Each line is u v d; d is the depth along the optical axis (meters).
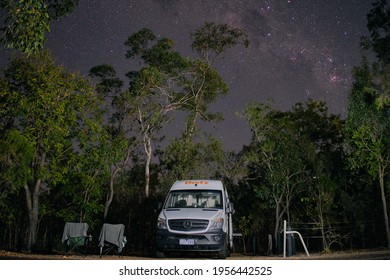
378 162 21.66
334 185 22.92
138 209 26.95
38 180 21.45
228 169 30.06
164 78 32.31
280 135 27.70
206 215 12.70
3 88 20.66
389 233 21.17
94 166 22.66
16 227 24.05
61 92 21.36
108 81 31.06
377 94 21.78
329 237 21.86
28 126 20.14
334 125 33.84
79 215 24.27
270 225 29.50
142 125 30.11
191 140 29.53
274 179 26.64
